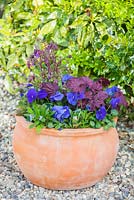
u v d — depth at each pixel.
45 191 1.52
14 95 2.29
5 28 2.09
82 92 1.44
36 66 1.59
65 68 1.62
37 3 1.98
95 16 1.86
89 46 1.90
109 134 1.48
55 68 1.53
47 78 1.51
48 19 1.94
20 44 2.05
